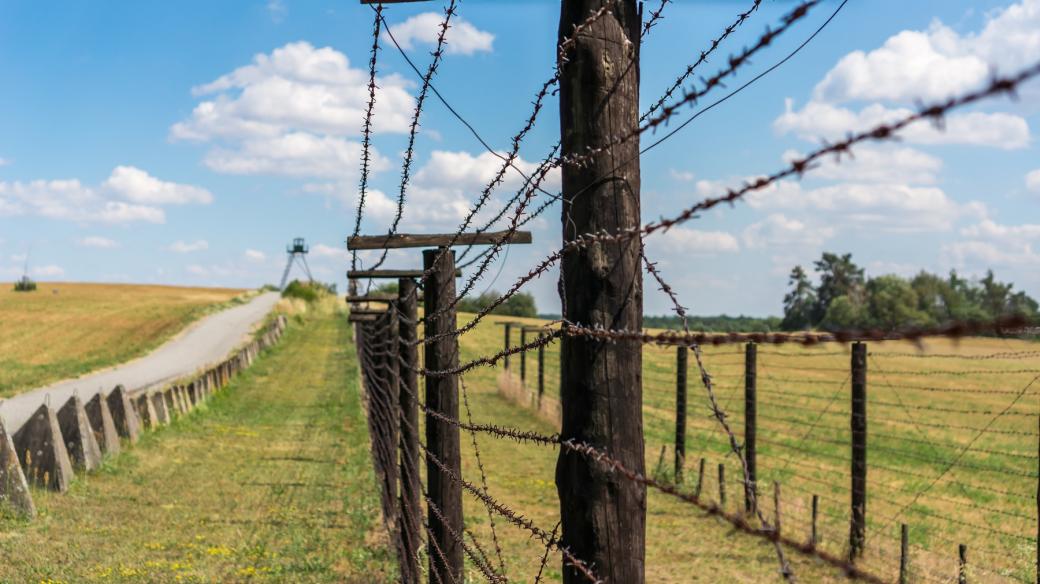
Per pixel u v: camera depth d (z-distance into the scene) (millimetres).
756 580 10312
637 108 2510
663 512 14125
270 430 23469
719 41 2180
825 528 12758
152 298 109062
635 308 2447
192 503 13547
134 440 18766
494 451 20641
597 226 2441
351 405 29234
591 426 2451
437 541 6250
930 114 956
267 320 80312
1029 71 878
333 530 11672
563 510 2572
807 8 1487
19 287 114188
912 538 12633
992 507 15797
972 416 31906
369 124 5020
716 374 40688
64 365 47594
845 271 77562
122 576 9023
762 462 20812
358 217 6691
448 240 6605
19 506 11703
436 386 6281
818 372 43656
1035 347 9250
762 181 1463
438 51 3557
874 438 25562
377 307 30719
